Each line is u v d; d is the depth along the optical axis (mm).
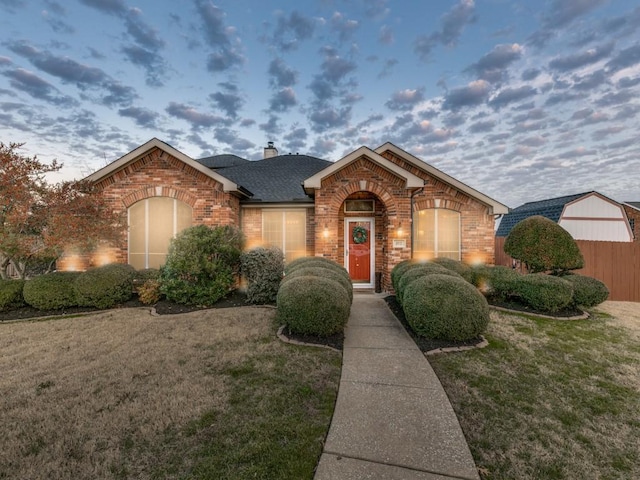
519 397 4117
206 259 9070
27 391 4172
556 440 3262
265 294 9234
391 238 10938
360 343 6117
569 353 5582
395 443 3186
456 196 11656
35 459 2902
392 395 4145
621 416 3709
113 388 4246
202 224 10570
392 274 9984
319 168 15977
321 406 3861
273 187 13734
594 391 4281
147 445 3113
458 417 3666
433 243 11734
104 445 3109
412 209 11625
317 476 2734
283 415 3643
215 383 4395
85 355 5453
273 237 12555
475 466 2875
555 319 7629
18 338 6383
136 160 11125
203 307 8898
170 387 4273
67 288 8641
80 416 3576
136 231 11266
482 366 5043
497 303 8758
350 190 10930
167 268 9211
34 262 9805
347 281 7789
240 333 6555
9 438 3203
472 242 11609
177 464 2855
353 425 3482
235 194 11727
